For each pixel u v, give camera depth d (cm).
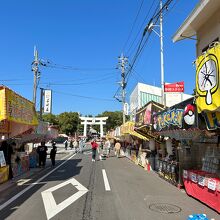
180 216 961
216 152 1251
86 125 11394
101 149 5612
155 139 2106
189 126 1116
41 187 1506
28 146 3094
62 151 5356
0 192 1373
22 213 992
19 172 2014
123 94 5119
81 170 2292
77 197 1248
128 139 3756
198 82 1023
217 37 1401
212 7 1374
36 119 2067
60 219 920
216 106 894
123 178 1823
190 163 1456
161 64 2558
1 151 1666
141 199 1213
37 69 3531
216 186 1009
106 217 945
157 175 1970
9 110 1379
